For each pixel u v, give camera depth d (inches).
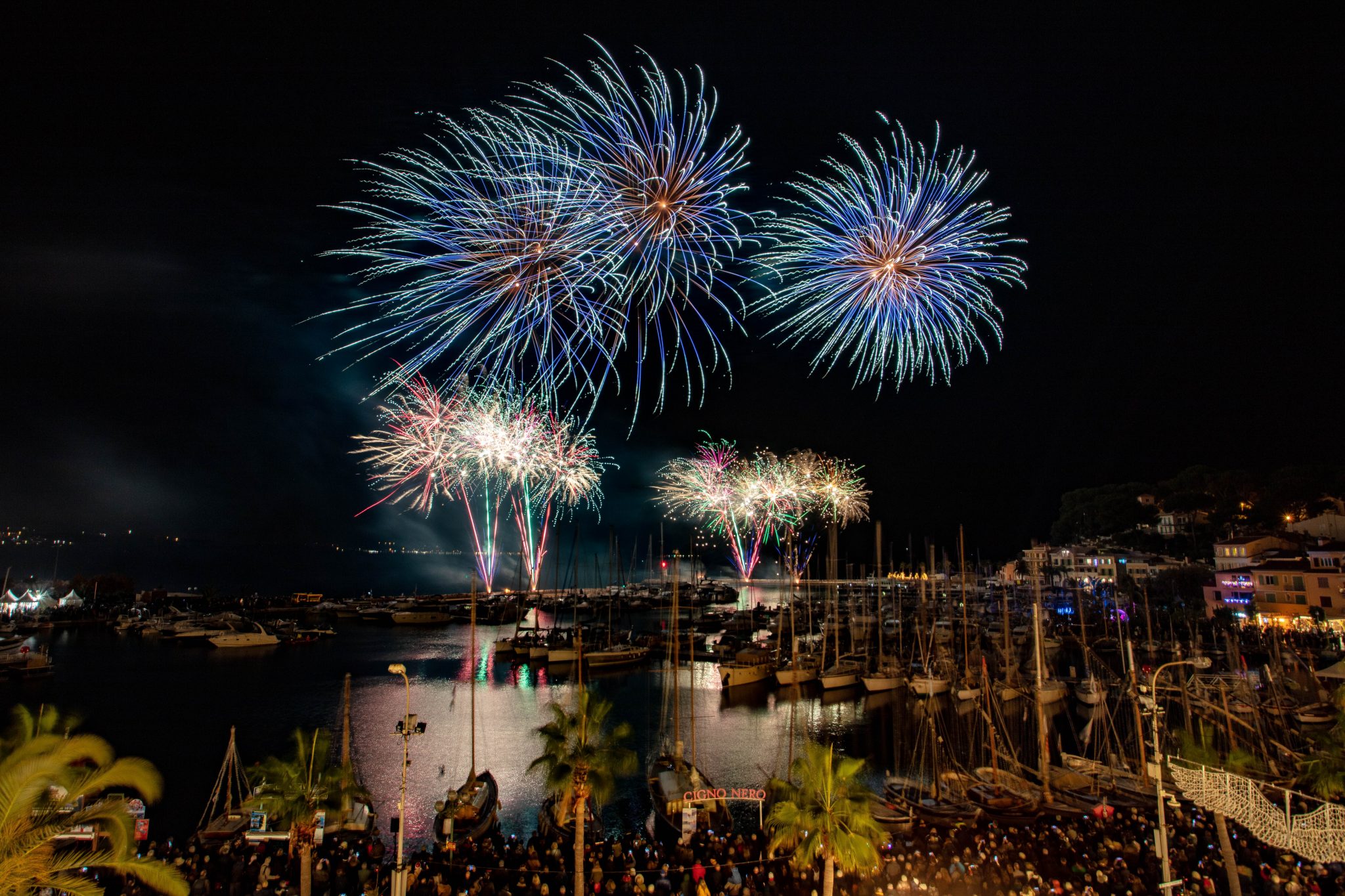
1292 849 834.2
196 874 1427.2
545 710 3250.5
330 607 7480.3
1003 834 1695.4
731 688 3690.9
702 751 2647.6
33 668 3875.5
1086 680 3430.1
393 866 1132.5
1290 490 6948.8
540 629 5915.4
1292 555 4904.0
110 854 787.4
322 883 1376.7
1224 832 1022.4
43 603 6943.9
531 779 2277.3
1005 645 4350.4
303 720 3041.3
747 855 1518.2
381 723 3002.0
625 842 1672.0
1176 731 2196.1
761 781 2292.1
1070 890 1318.9
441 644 5408.5
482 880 1358.3
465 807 1768.0
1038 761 2512.3
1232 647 3580.2
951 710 3319.4
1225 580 5172.2
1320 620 4443.9
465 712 3213.6
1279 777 1626.5
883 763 2511.1
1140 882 1332.4
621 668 4416.8
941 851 1583.4
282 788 1258.0
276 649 5137.8
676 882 1443.2
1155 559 7224.4
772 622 6422.2
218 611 6963.6
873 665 4254.4
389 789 2175.2
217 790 1854.1
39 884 739.4
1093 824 1712.6
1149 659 3836.1
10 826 727.1
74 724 1000.2
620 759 1339.8
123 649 5017.2
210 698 3469.5
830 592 4788.4
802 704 3472.0
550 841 1658.5
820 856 1451.8
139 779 819.4
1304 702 2856.8
